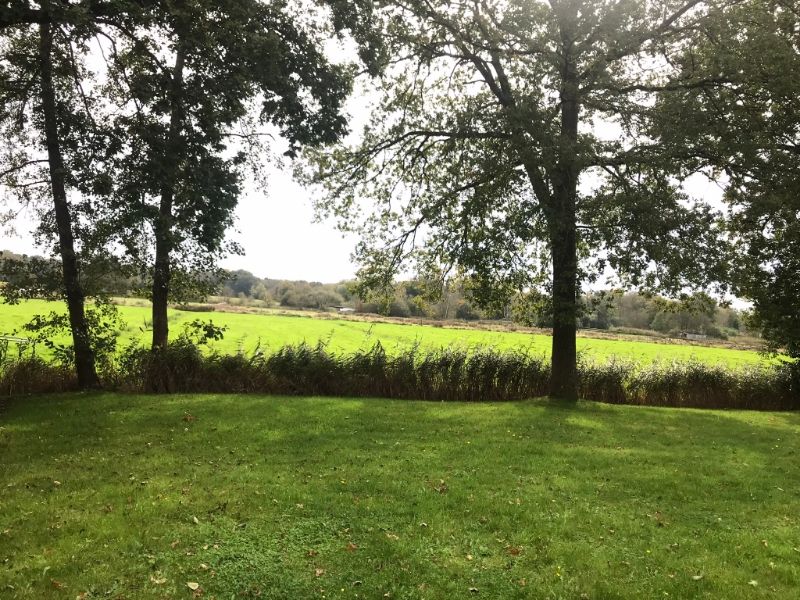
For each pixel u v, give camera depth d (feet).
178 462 24.84
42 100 41.24
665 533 18.74
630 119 46.70
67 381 45.39
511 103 47.21
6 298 42.70
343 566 15.46
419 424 35.60
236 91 37.29
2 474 22.65
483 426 35.81
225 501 19.90
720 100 44.39
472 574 15.30
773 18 46.62
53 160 41.75
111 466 23.97
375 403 43.65
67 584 13.88
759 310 54.75
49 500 19.58
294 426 33.22
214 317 112.78
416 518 18.99
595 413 43.42
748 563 16.53
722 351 101.55
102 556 15.43
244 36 36.27
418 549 16.63
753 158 42.34
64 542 16.16
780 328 54.29
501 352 53.67
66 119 36.22
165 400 40.65
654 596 14.43
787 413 51.62
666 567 16.14
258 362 48.26
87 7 30.45
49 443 27.96
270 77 37.60
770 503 22.35
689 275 42.55
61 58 40.65
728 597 14.44
